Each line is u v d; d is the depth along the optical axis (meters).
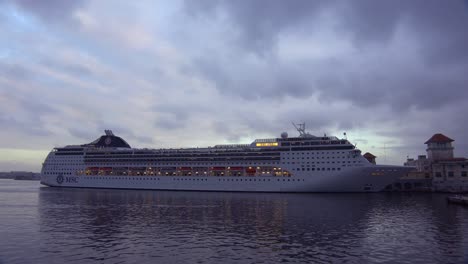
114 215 59.00
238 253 33.25
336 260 30.84
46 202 83.50
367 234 41.72
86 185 147.38
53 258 31.47
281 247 35.44
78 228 46.25
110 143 156.38
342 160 107.00
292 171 112.69
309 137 114.25
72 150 154.25
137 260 30.94
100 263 30.00
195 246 35.94
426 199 91.56
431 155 142.62
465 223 49.62
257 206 71.75
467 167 124.31
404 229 44.97
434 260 30.62
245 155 120.25
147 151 138.12
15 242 37.72
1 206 73.94
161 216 57.50
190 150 132.62
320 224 48.97
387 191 129.25
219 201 83.94
